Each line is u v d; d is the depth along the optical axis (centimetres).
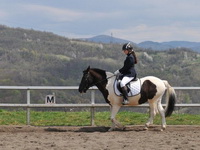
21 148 1005
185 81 8412
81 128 1416
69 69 11312
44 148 1005
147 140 1143
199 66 10781
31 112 1762
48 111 1802
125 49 1342
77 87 1477
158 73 9319
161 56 13500
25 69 11106
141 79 1368
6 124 1480
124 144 1071
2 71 10350
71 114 1723
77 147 1022
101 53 14775
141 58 12850
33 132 1341
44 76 9988
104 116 1658
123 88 1316
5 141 1124
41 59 14012
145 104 1475
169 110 1370
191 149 988
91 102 1477
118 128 1412
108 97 1348
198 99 1780
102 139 1163
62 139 1166
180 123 1512
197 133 1305
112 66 11875
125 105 1363
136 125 1455
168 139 1163
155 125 1455
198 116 1681
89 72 1358
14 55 14638
